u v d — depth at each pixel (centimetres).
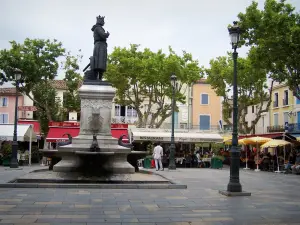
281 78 2481
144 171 1800
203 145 4062
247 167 3114
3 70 3441
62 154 1516
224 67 3822
